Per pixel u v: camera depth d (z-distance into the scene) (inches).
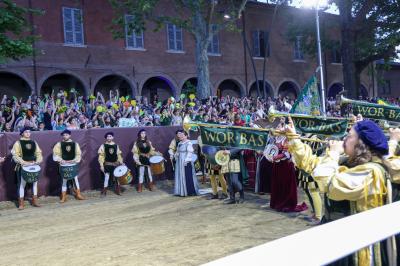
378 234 57.7
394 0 997.8
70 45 853.8
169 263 196.9
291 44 1200.2
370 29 1044.5
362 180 92.6
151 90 1018.7
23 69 796.0
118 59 916.0
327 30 1250.6
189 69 1016.2
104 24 902.4
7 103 580.7
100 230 273.7
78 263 203.8
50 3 834.2
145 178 467.8
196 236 245.1
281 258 47.4
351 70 992.2
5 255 225.9
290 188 304.7
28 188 389.1
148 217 308.5
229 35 1082.1
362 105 286.7
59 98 614.2
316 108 234.1
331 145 106.3
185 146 400.2
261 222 276.5
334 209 99.8
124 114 575.5
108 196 415.2
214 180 370.3
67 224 298.4
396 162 107.1
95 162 443.2
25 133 382.0
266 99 893.8
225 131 238.1
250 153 402.3
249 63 1112.2
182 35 1008.2
